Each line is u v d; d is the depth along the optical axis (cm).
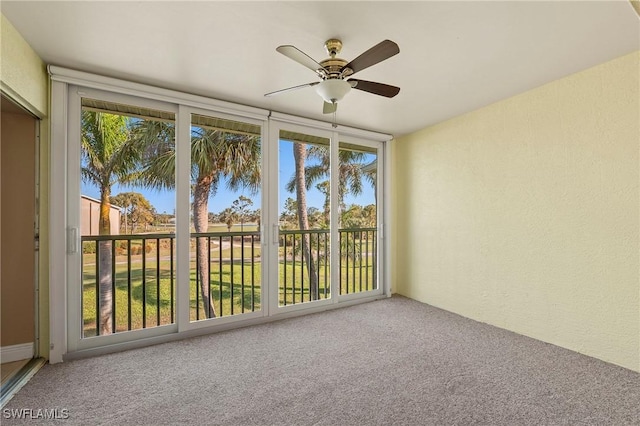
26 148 231
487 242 313
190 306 291
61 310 231
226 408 175
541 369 218
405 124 374
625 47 205
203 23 178
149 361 233
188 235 283
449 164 355
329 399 184
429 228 382
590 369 217
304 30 185
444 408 175
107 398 184
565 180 250
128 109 263
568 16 172
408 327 305
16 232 230
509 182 292
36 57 210
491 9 166
